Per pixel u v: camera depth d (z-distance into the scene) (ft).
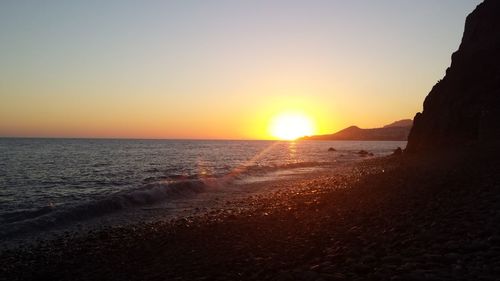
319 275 22.29
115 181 122.62
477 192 42.83
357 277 20.98
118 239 49.88
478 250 22.08
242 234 43.19
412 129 188.85
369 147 523.70
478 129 135.64
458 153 121.49
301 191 85.25
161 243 44.55
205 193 95.40
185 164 195.83
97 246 47.16
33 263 42.27
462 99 151.74
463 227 27.78
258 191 96.43
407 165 117.50
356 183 84.53
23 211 71.67
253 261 29.96
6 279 37.19
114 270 35.55
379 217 38.99
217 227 49.88
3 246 51.49
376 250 26.21
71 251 45.98
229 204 76.84
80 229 60.34
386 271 20.70
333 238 32.99
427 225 30.83
